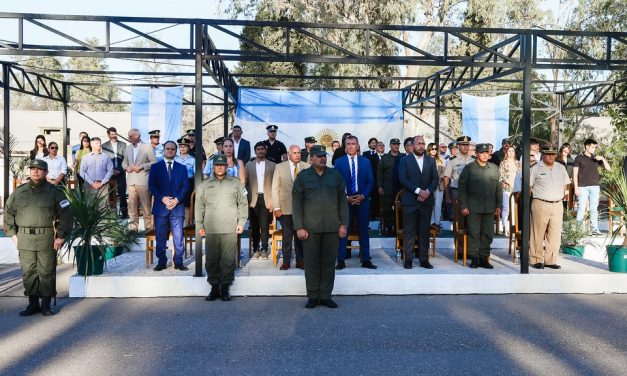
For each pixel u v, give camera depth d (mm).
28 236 6742
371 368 5086
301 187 7305
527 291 8352
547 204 8914
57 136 33406
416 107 16547
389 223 12047
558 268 8961
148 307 7348
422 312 7121
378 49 23328
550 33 9047
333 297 8016
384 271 8555
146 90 15352
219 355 5426
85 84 15758
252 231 10312
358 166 8961
